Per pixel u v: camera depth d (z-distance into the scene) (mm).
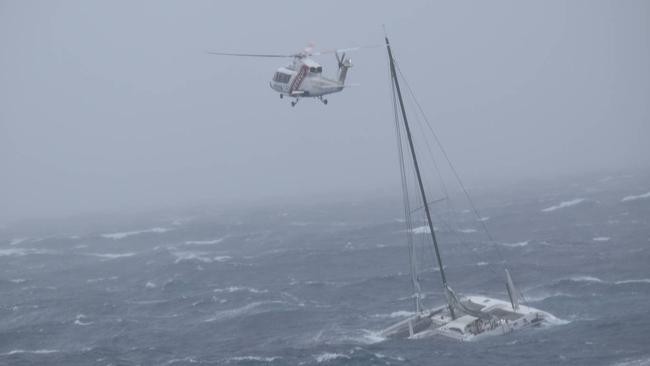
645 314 127625
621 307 135125
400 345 123312
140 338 144375
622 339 115750
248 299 170625
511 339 120125
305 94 122812
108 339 145625
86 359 131875
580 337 118312
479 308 130625
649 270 164500
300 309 156875
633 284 151500
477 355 113500
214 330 146375
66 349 141375
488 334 122500
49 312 174375
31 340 149625
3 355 139125
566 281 158875
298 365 117188
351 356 118688
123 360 129125
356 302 161500
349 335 133625
